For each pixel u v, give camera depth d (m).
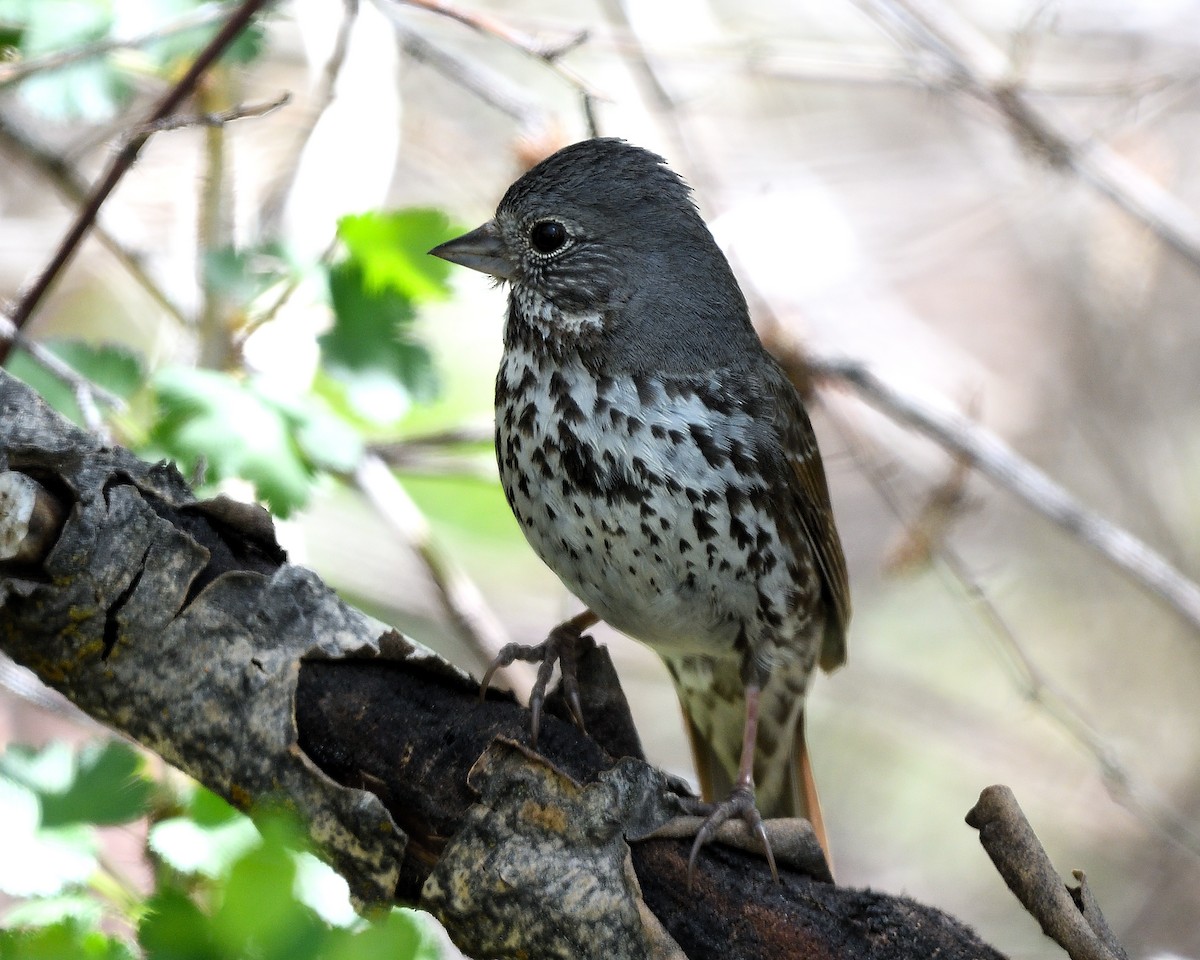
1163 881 16.23
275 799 6.13
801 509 9.46
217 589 6.25
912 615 18.14
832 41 16.06
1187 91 16.17
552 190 9.01
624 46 12.56
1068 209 17.88
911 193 17.33
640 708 16.91
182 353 10.66
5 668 10.27
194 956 5.26
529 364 8.91
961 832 16.92
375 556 14.74
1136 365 18.30
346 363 9.05
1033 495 12.31
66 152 12.57
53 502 6.19
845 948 6.12
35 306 9.11
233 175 11.78
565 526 8.75
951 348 17.88
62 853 6.44
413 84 15.81
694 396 8.76
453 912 5.98
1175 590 12.28
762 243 15.90
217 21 9.55
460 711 6.34
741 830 6.25
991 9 16.86
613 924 5.88
